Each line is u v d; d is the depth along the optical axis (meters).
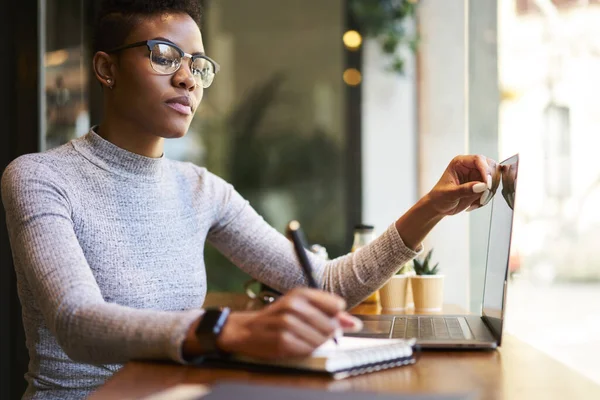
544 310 1.87
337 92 5.69
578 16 1.80
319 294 0.89
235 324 0.92
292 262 1.54
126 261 1.35
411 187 3.72
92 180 1.35
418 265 1.74
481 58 2.21
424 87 3.19
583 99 1.79
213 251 4.62
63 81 2.48
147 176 1.42
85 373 1.31
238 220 1.60
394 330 1.24
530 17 1.97
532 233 1.91
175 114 1.37
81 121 2.59
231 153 5.63
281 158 5.60
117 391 0.84
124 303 1.33
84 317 1.00
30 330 1.33
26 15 2.35
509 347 1.17
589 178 1.76
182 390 0.84
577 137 1.81
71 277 1.08
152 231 1.40
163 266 1.40
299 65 5.80
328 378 0.91
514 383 0.92
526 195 1.93
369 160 3.89
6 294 2.27
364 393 0.80
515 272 1.92
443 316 1.44
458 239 2.17
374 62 3.89
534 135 1.95
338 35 5.70
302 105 5.74
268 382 0.88
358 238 1.95
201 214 1.52
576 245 1.81
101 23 1.40
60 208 1.24
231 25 5.89
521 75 2.00
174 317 0.97
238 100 5.85
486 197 1.29
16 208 1.22
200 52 1.42
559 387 0.90
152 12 1.37
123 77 1.37
